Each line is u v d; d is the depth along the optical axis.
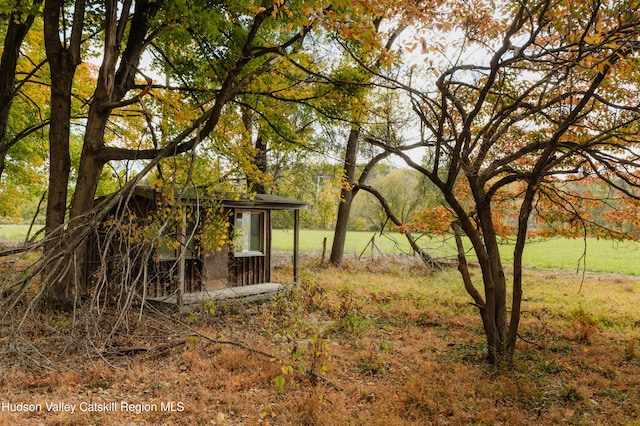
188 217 8.29
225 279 11.88
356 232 43.38
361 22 5.04
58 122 9.16
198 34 9.17
